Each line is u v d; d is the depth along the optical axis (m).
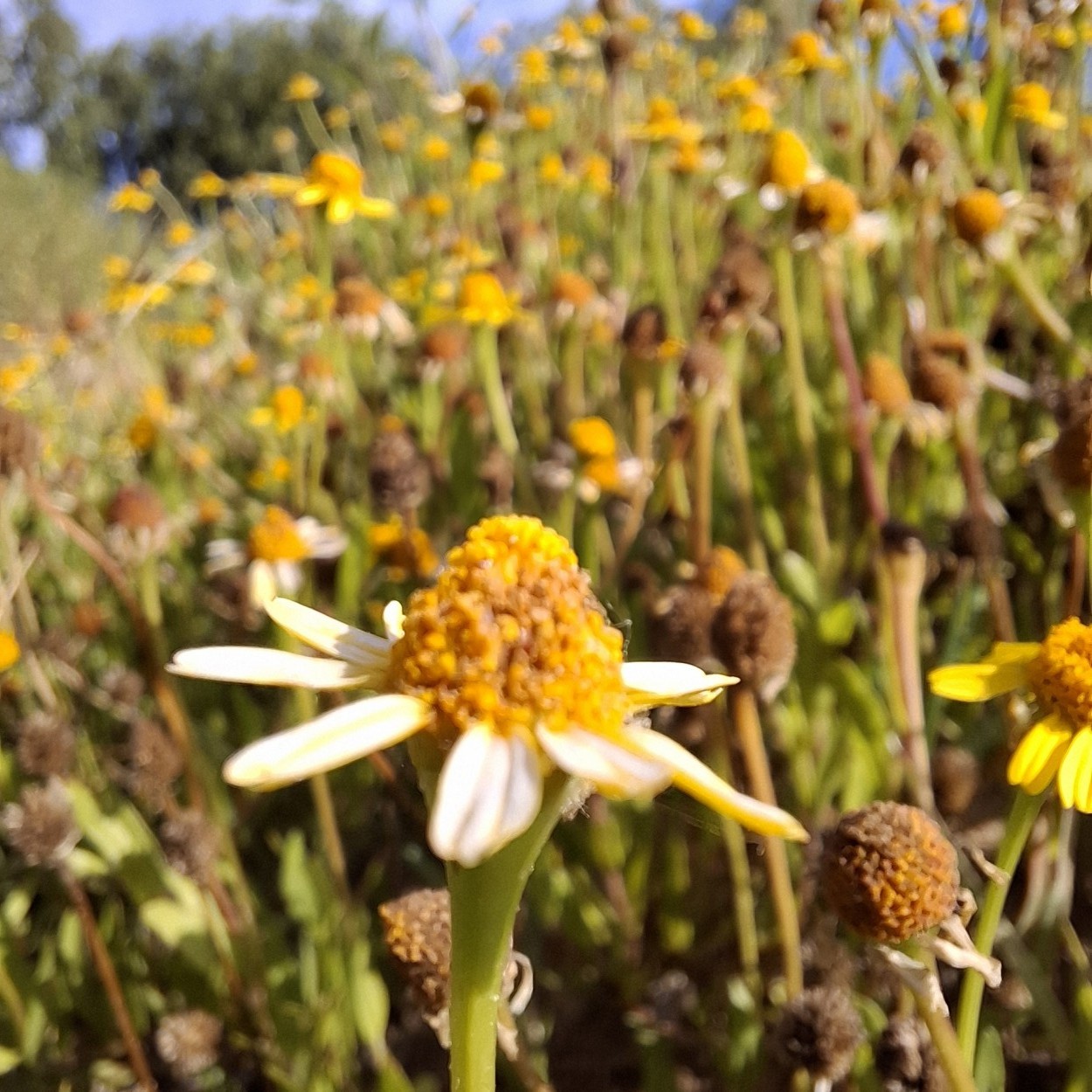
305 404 0.30
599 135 0.43
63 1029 0.19
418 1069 0.19
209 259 0.53
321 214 0.27
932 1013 0.12
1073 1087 0.14
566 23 0.42
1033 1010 0.16
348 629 0.10
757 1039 0.16
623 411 0.29
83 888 0.21
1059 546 0.21
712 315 0.21
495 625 0.09
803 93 0.40
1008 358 0.24
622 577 0.23
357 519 0.24
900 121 0.32
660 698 0.10
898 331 0.25
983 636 0.21
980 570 0.19
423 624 0.09
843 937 0.17
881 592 0.18
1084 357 0.20
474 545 0.10
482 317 0.26
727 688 0.15
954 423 0.20
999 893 0.12
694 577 0.19
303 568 0.24
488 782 0.09
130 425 0.36
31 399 0.44
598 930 0.20
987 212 0.20
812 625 0.18
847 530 0.23
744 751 0.15
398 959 0.13
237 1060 0.18
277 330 0.45
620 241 0.33
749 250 0.22
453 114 0.35
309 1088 0.17
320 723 0.09
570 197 0.44
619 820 0.20
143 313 0.48
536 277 0.36
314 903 0.18
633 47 0.34
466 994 0.10
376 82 0.58
